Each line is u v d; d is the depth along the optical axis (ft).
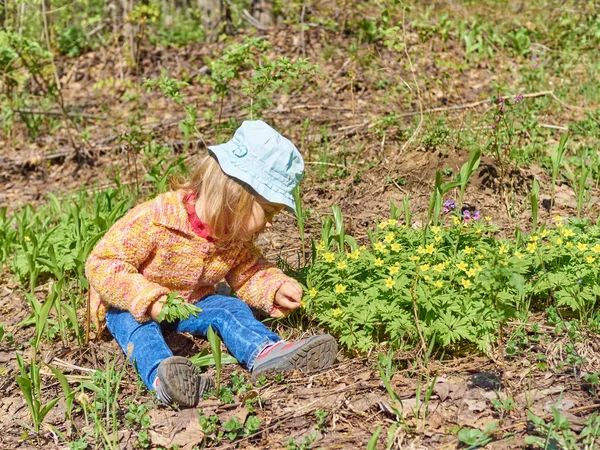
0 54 22.49
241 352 9.62
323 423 8.43
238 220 9.41
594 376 8.45
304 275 11.12
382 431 8.21
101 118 25.63
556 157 13.79
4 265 14.66
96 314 10.53
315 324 10.95
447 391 8.72
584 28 27.68
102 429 8.33
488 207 14.60
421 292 9.53
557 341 9.66
